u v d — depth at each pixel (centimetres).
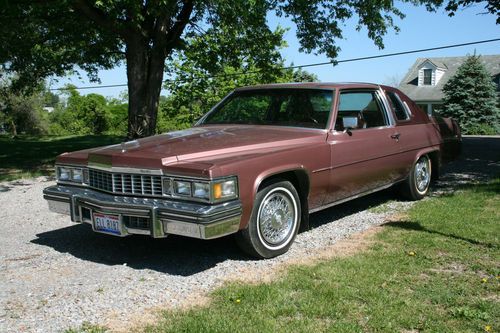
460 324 321
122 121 4306
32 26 1331
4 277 429
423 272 415
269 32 1425
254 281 405
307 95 563
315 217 625
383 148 608
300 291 378
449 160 814
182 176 411
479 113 3347
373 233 538
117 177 448
